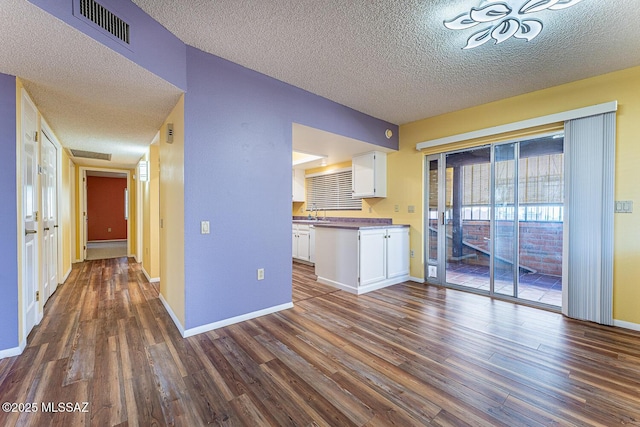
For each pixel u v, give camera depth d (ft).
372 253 12.69
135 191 21.33
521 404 5.28
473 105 12.01
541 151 10.68
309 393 5.58
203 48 7.94
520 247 11.19
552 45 7.54
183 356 6.93
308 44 7.66
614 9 6.09
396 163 15.08
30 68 6.44
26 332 7.63
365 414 5.01
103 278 14.74
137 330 8.41
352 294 12.12
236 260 8.98
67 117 9.70
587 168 9.25
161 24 6.87
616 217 8.85
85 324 8.82
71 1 4.98
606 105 8.77
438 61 8.44
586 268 9.27
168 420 4.84
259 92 9.34
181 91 7.69
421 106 12.17
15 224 6.97
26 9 4.48
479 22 6.22
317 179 20.98
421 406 5.22
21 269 7.18
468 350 7.29
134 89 7.57
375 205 16.29
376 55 8.16
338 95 11.05
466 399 5.42
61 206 13.69
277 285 10.03
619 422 4.83
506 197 11.55
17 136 6.98
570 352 7.18
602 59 8.23
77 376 6.07
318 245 14.14
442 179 13.52
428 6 6.12
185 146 7.84
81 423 4.73
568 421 4.85
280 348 7.36
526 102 10.71
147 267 14.76
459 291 12.60
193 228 8.06
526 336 8.09
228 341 7.73
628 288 8.66
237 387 5.75
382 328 8.62
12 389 5.61
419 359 6.85
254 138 9.28
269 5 6.15
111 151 15.10
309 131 11.32
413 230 14.39
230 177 8.77
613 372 6.31
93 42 5.43
